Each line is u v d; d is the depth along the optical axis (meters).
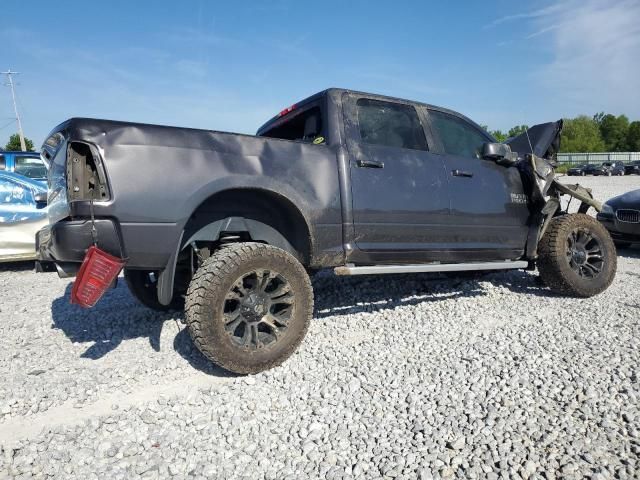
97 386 2.98
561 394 2.68
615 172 42.75
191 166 2.93
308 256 3.54
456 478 1.99
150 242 2.81
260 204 3.41
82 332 4.09
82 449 2.28
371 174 3.75
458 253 4.29
